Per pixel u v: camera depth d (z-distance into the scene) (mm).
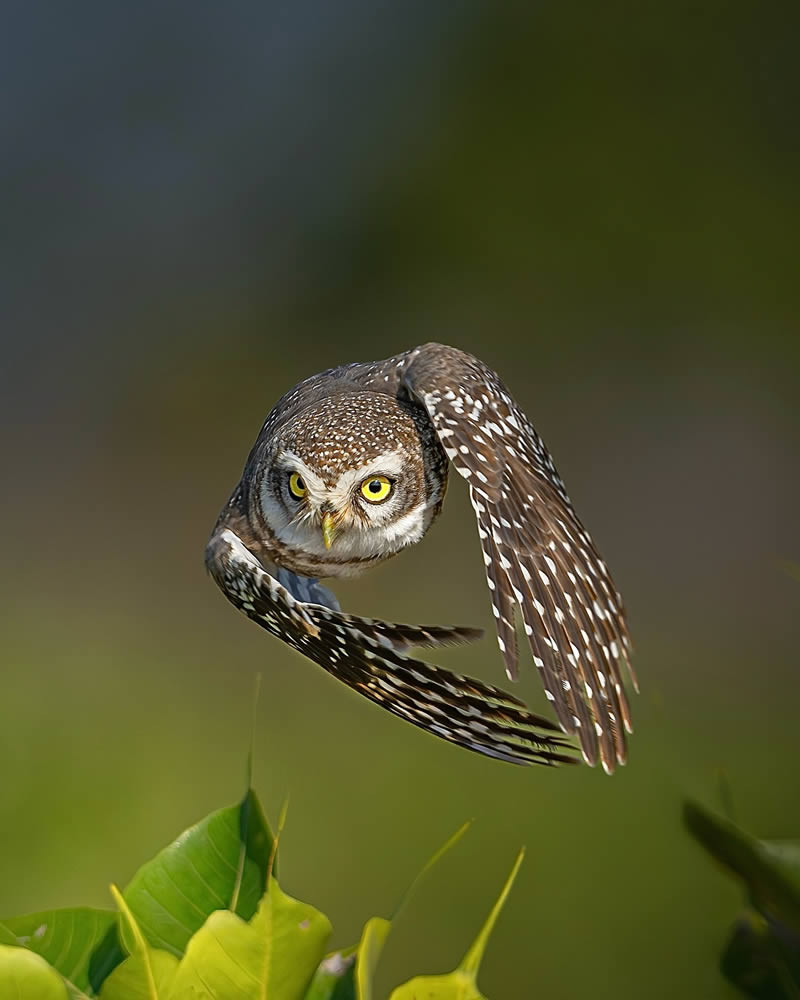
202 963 5902
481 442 6145
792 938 6020
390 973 6621
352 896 6668
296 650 6125
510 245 10352
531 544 6105
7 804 6711
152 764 6773
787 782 6848
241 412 11031
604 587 6109
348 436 6238
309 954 5945
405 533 6254
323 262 11172
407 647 6078
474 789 6695
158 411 11070
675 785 6020
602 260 10203
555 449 10195
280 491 6246
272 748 6852
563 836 6645
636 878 6605
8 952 5516
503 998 6598
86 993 5977
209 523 10328
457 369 6188
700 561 9758
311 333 11070
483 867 6656
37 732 6836
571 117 10203
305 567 6250
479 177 10383
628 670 6102
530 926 6605
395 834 6707
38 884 6672
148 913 5984
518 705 6059
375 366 6277
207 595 8914
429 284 10617
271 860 5969
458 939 6629
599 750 6066
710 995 6027
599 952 6574
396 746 6773
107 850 6699
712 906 6566
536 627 6082
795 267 9992
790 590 9492
